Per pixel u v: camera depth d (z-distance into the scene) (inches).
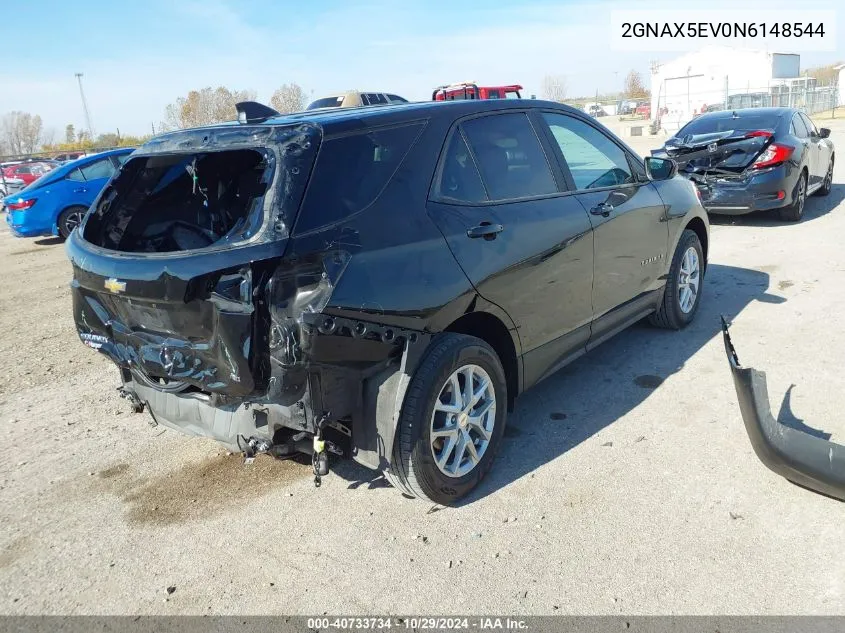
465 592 106.9
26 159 1122.0
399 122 125.5
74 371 223.0
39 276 395.9
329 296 103.6
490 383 134.1
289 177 106.3
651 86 1752.0
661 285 197.6
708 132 378.0
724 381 174.9
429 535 121.9
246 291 99.7
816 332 200.8
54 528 132.2
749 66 1644.9
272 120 124.1
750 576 105.4
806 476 123.7
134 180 135.8
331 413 109.3
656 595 103.0
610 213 165.8
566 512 125.4
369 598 107.1
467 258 125.3
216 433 120.0
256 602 108.1
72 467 155.7
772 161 337.4
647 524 120.1
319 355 103.7
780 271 270.4
